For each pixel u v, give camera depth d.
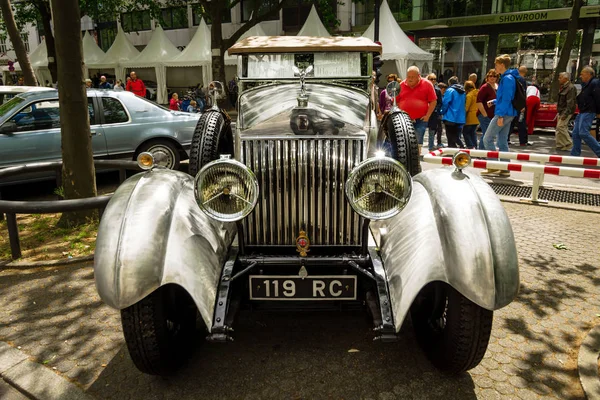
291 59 3.92
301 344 3.20
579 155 9.12
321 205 2.98
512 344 3.16
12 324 3.46
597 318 3.47
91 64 23.11
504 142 8.04
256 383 2.80
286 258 2.94
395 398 2.66
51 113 7.06
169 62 20.80
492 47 21.98
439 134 11.11
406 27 23.31
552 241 4.98
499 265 2.37
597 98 8.48
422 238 2.58
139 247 2.42
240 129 3.28
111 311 3.65
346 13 23.69
